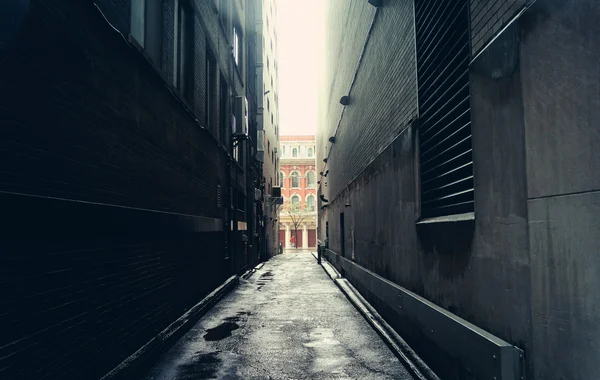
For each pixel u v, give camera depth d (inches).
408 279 221.1
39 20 125.3
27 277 118.6
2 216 106.6
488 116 125.7
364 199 377.1
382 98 300.8
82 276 150.5
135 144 204.2
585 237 82.7
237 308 365.1
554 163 92.8
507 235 114.8
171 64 275.6
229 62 547.8
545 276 96.6
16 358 113.0
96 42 162.7
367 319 299.7
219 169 460.1
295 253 1721.2
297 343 244.2
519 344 108.5
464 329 136.3
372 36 338.6
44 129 127.7
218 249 446.6
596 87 79.5
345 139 557.0
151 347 209.9
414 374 180.5
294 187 2381.9
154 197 233.9
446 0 173.2
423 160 202.5
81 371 148.3
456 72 164.7
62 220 135.0
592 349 80.7
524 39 104.4
